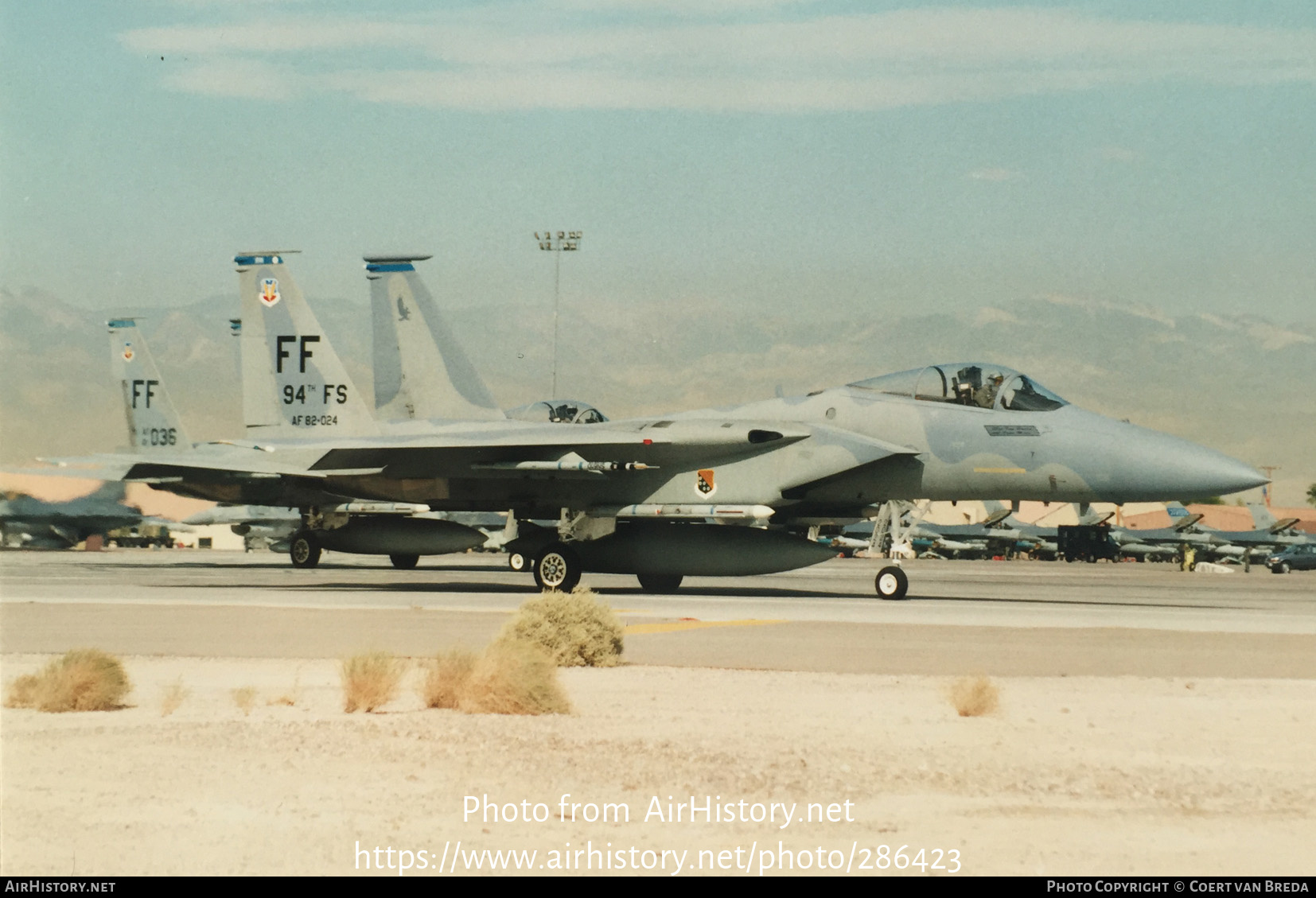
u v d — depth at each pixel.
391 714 10.88
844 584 36.25
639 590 29.34
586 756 8.98
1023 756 9.18
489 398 35.31
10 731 9.98
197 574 37.31
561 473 27.05
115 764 8.71
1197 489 23.53
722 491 26.16
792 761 8.88
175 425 47.31
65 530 77.12
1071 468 24.23
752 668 14.31
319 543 40.94
